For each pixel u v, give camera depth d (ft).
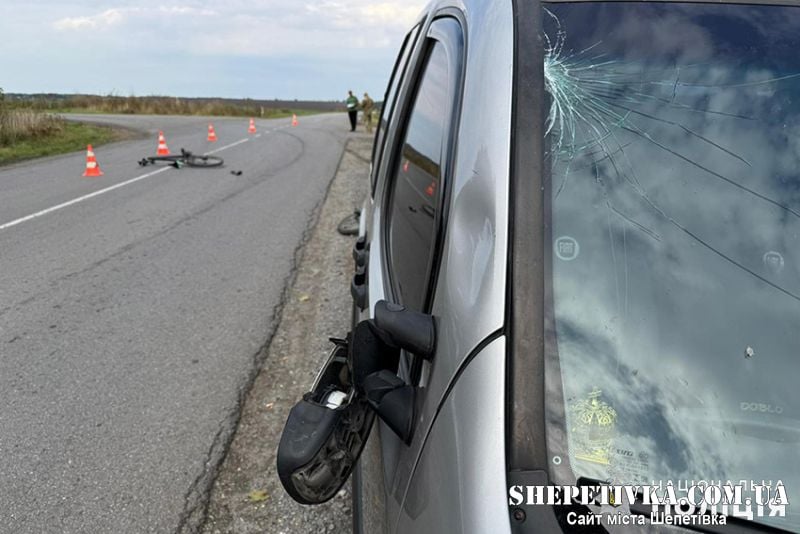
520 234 3.75
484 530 3.01
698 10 5.01
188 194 31.76
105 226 24.48
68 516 8.38
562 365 3.57
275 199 30.91
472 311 3.63
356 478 5.67
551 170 4.12
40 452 9.76
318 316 15.34
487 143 4.12
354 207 29.01
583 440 3.40
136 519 8.35
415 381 4.25
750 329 3.88
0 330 14.34
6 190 31.60
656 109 4.51
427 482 3.46
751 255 4.11
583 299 3.80
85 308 15.80
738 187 4.33
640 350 3.73
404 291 5.42
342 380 4.83
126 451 9.82
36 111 63.21
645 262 3.99
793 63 4.77
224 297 16.75
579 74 4.48
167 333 14.34
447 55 6.06
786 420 3.65
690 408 3.62
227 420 10.75
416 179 6.26
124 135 66.80
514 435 3.29
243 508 8.56
